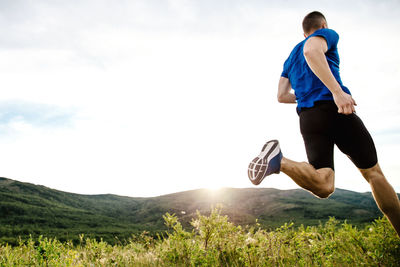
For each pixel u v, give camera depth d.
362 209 88.31
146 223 91.94
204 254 3.28
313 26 2.30
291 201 101.50
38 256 2.99
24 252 3.33
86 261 3.19
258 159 1.77
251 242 3.30
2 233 65.62
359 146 1.98
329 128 2.02
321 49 1.89
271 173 1.77
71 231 69.38
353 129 1.97
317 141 2.03
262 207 94.06
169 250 3.53
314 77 2.12
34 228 76.31
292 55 2.46
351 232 3.08
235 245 3.47
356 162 2.05
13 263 2.96
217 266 3.06
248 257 3.03
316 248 2.93
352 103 1.79
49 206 114.12
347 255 2.87
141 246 4.08
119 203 155.62
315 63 1.86
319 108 2.05
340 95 1.79
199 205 103.38
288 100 2.70
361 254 2.85
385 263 2.54
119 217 113.81
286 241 3.20
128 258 3.62
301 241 3.22
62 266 2.86
